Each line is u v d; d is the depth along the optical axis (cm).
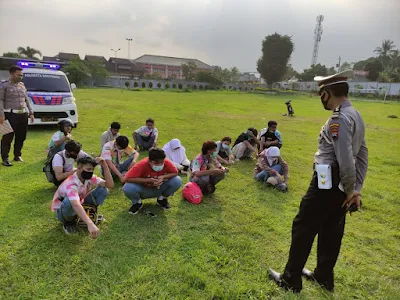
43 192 465
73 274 287
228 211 446
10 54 5138
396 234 405
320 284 292
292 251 273
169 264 307
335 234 271
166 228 382
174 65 10175
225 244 353
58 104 931
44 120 915
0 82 580
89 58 7719
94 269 292
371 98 4612
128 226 380
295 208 469
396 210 486
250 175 616
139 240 350
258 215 432
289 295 273
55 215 395
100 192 374
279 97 4084
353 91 5019
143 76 6875
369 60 7062
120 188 500
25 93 611
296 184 582
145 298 261
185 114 1534
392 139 1175
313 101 3466
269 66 5781
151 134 745
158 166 399
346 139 225
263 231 391
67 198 332
